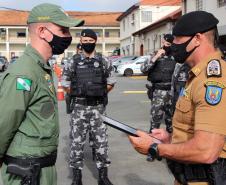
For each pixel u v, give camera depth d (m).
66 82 5.16
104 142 5.16
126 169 6.05
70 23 2.65
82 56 5.12
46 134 2.61
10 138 2.58
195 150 2.21
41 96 2.59
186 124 2.38
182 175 2.39
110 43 69.00
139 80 25.27
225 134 2.20
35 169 2.58
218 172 2.29
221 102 2.18
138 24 47.19
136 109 12.22
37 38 2.67
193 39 2.32
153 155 2.44
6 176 2.66
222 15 18.64
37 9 2.68
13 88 2.50
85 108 5.11
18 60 2.62
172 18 29.70
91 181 5.56
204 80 2.24
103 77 5.11
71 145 5.18
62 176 5.75
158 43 36.31
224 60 2.34
